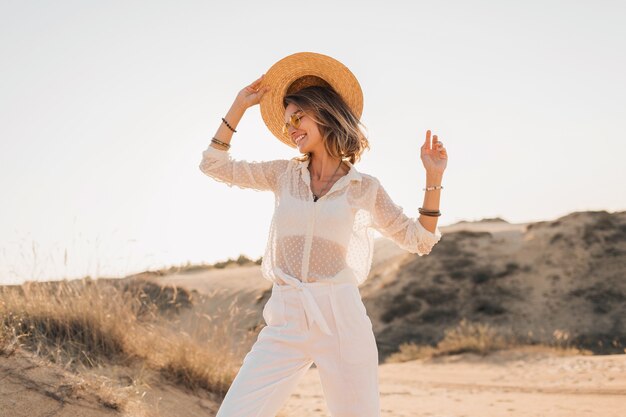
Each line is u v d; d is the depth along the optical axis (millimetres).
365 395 2955
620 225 34344
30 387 4352
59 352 5238
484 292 31266
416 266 34719
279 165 3299
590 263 31766
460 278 32656
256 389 2947
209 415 5504
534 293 30594
